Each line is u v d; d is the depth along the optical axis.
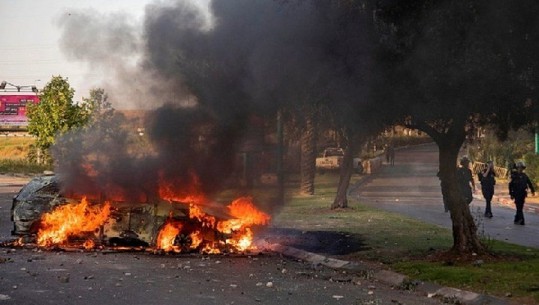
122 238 13.31
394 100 10.75
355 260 11.81
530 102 10.41
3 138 77.00
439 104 10.39
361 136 12.36
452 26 9.35
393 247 13.09
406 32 9.70
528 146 41.88
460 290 8.89
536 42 9.32
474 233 11.40
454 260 11.03
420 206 24.12
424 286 9.45
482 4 9.14
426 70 9.84
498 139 11.61
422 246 13.15
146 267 10.91
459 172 19.78
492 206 25.44
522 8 9.01
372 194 30.66
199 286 9.25
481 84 9.87
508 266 10.34
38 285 9.01
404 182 39.69
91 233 13.49
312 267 11.47
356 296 8.78
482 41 9.36
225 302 8.13
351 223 17.80
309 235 15.13
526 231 16.53
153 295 8.48
